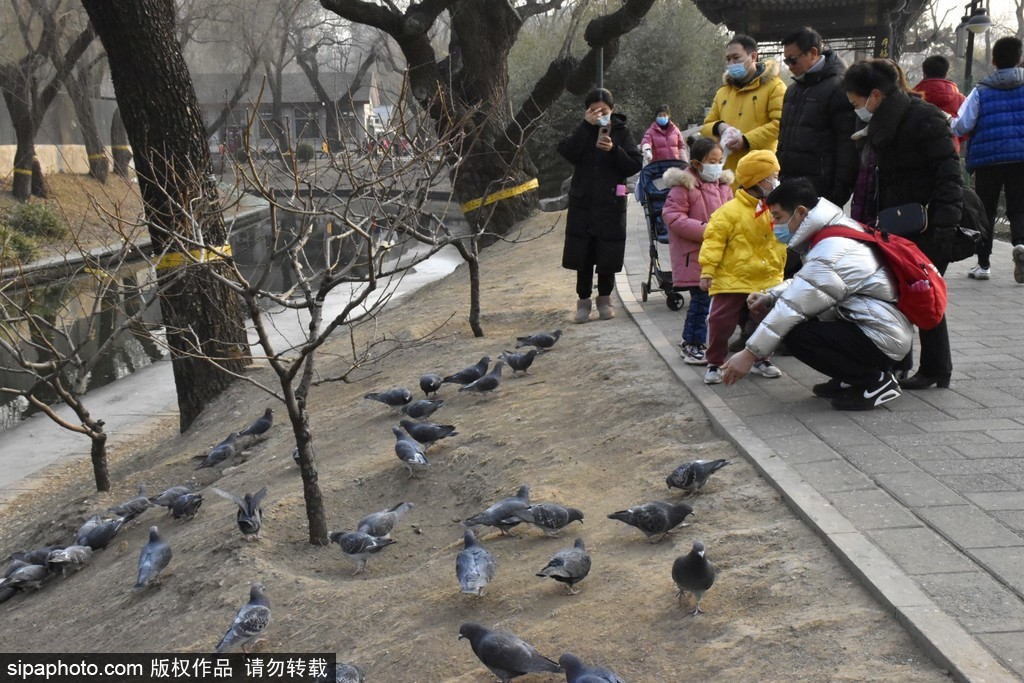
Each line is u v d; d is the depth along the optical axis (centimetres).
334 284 645
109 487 952
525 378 866
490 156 1888
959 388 652
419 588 545
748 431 596
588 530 545
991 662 340
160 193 1115
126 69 1100
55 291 2369
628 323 970
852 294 601
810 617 396
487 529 594
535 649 430
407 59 1747
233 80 4809
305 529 686
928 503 472
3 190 3450
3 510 1067
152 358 1814
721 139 828
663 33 3172
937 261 678
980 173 977
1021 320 835
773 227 620
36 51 3481
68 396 927
